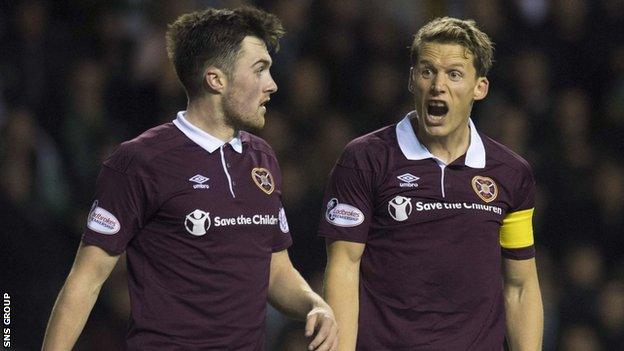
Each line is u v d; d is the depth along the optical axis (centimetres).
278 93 2708
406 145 1409
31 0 2761
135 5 2858
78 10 2812
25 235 2373
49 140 2608
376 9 2906
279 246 1370
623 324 2583
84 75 2666
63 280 2425
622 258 2703
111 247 1280
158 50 2758
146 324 1291
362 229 1406
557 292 2600
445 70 1376
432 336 1394
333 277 1409
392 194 1396
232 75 1300
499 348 1420
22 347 2311
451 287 1394
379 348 1409
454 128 1390
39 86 2669
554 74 2923
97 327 2366
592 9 2986
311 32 2819
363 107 2758
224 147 1311
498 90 2823
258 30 1316
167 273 1289
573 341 2561
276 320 2389
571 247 2686
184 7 2812
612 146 2906
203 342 1289
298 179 2495
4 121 2523
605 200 2714
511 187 1420
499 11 2911
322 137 2611
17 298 2333
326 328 1297
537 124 2784
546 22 2945
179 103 2708
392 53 2827
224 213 1291
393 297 1405
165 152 1291
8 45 2675
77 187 2572
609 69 2962
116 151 1299
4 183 2398
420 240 1392
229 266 1291
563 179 2712
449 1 3030
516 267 1466
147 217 1291
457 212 1391
